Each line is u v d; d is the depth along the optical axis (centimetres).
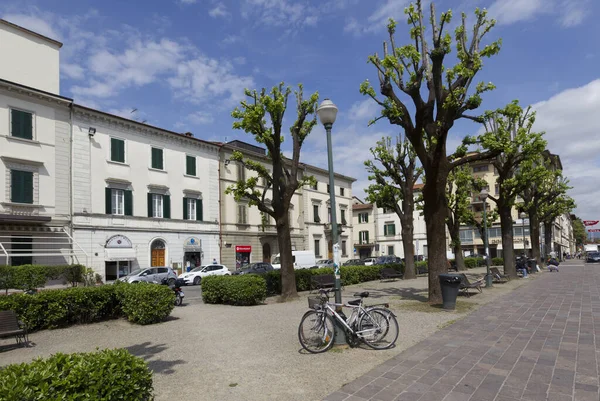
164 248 3116
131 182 2931
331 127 870
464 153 1447
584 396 492
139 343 863
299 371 617
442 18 1222
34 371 343
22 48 2559
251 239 3847
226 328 992
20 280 2123
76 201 2619
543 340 773
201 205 3412
